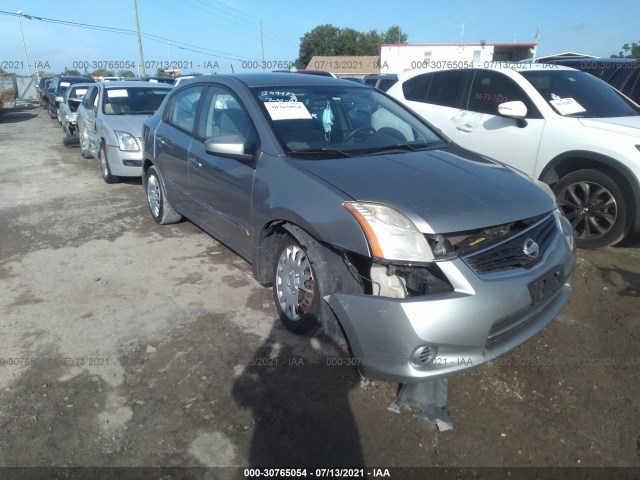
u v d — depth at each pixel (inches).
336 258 113.7
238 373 117.5
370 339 99.0
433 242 100.7
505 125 212.5
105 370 119.3
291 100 151.6
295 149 134.3
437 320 94.8
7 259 188.5
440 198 108.4
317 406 107.0
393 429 101.1
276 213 125.4
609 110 208.7
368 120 156.6
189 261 183.9
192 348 127.5
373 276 104.1
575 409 107.8
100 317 143.8
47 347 129.0
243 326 137.5
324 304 113.0
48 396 110.4
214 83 172.6
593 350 128.2
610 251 192.2
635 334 135.3
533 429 102.1
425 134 159.9
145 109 342.6
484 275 100.6
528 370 119.6
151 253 192.4
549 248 113.7
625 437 100.5
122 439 98.7
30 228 225.3
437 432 100.5
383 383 113.7
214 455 95.0
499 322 100.7
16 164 394.0
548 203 119.5
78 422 103.0
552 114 200.4
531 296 105.0
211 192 162.7
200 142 171.9
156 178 218.5
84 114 394.3
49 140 553.3
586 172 187.9
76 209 256.4
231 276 170.4
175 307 149.0
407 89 268.2
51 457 94.5
